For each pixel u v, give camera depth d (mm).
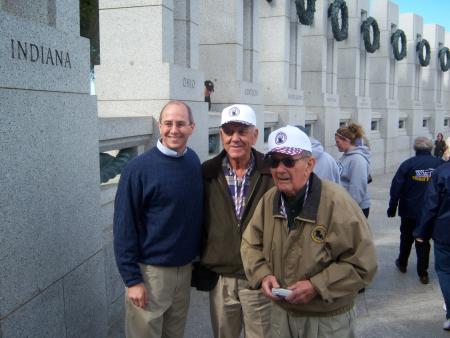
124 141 5406
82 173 3725
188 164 3203
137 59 6246
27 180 2947
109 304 4715
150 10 6152
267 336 3289
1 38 2682
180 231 3148
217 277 3361
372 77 18422
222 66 8805
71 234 3537
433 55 23328
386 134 18484
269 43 11375
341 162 5652
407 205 6109
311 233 2502
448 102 26828
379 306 5344
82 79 3732
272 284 2623
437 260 4594
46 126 3172
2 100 2691
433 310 5234
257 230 2803
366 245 2463
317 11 13242
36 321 3051
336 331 2592
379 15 17984
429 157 5973
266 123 10906
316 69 13477
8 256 2750
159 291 3166
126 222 3051
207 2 8766
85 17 14750
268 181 3232
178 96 6359
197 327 4676
